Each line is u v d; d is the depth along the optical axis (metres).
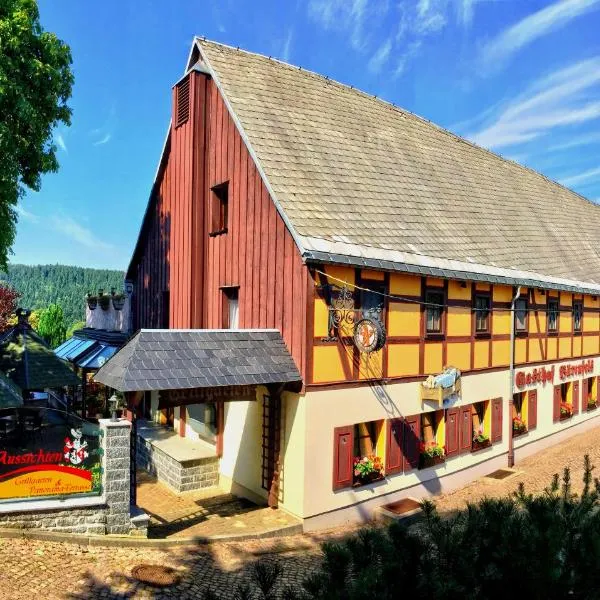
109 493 9.11
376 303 11.80
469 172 19.48
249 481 12.10
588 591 3.83
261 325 11.98
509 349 15.83
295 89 15.39
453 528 4.38
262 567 4.25
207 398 10.32
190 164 14.40
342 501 11.11
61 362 16.38
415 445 12.68
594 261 21.14
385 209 13.47
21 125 12.91
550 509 4.36
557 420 18.56
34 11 12.95
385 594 3.69
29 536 8.44
